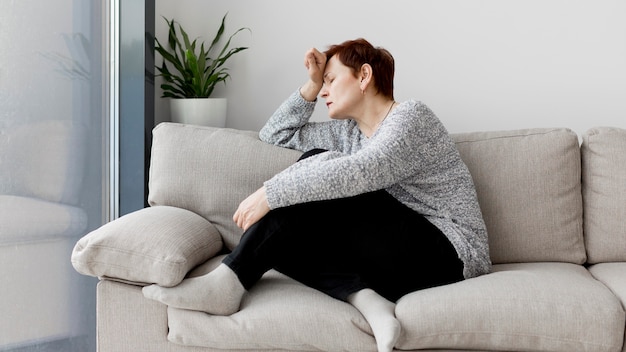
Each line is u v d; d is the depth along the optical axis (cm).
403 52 304
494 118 301
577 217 229
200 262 204
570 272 203
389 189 211
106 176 267
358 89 221
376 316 174
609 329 172
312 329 177
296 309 180
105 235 189
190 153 233
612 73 293
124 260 186
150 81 274
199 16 311
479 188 229
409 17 302
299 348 179
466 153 233
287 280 202
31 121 213
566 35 294
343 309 182
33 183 215
